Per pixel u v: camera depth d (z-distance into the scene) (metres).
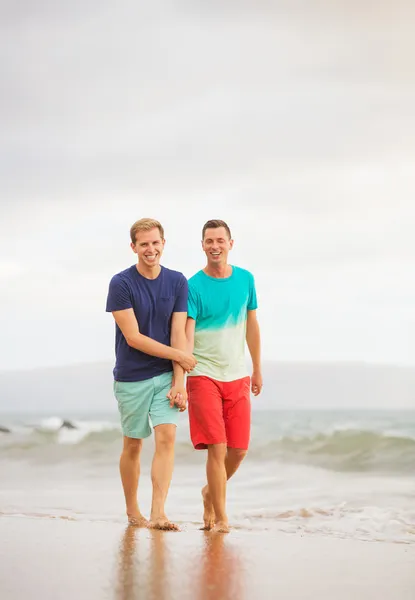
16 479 9.60
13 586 2.92
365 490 8.02
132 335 4.91
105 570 3.20
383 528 5.39
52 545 3.85
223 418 5.14
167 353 4.91
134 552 3.64
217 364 5.09
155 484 4.88
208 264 5.20
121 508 6.71
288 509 6.58
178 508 6.87
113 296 4.95
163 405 4.98
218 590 2.88
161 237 5.00
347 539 4.27
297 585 3.01
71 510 6.43
